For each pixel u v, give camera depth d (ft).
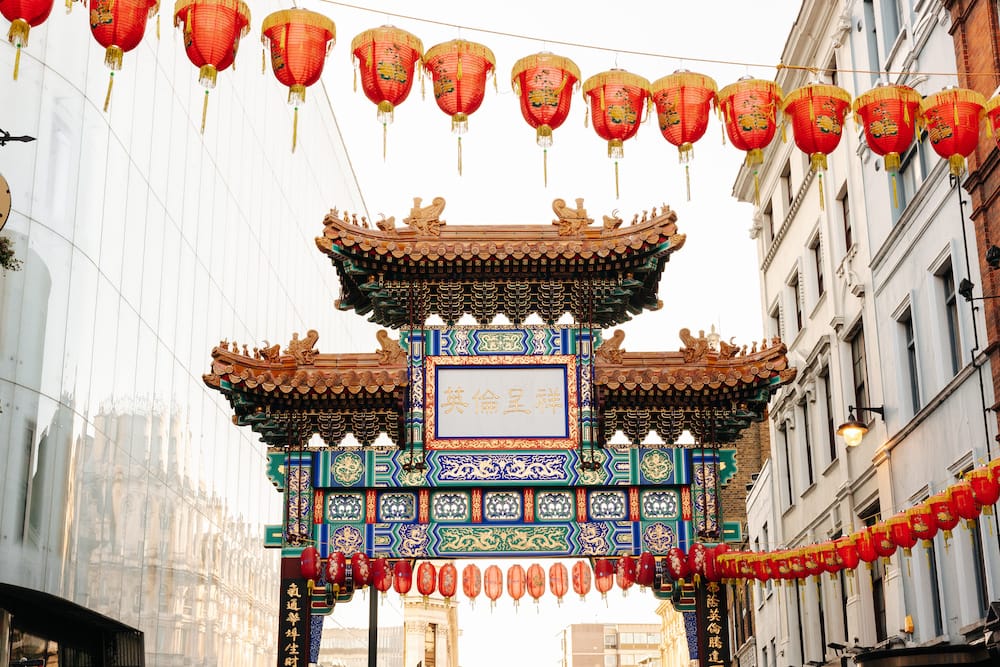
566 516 70.28
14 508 72.13
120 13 44.47
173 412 98.84
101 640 85.51
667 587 69.77
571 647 427.33
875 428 89.97
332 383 70.18
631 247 70.59
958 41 74.23
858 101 52.01
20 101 76.89
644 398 71.05
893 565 84.38
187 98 104.42
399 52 48.60
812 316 106.93
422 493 70.54
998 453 68.33
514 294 72.38
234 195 120.16
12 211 74.64
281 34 47.52
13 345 73.56
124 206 88.33
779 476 117.29
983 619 69.72
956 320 77.20
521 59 51.11
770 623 122.42
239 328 121.29
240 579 121.80
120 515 86.28
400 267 71.31
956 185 75.15
